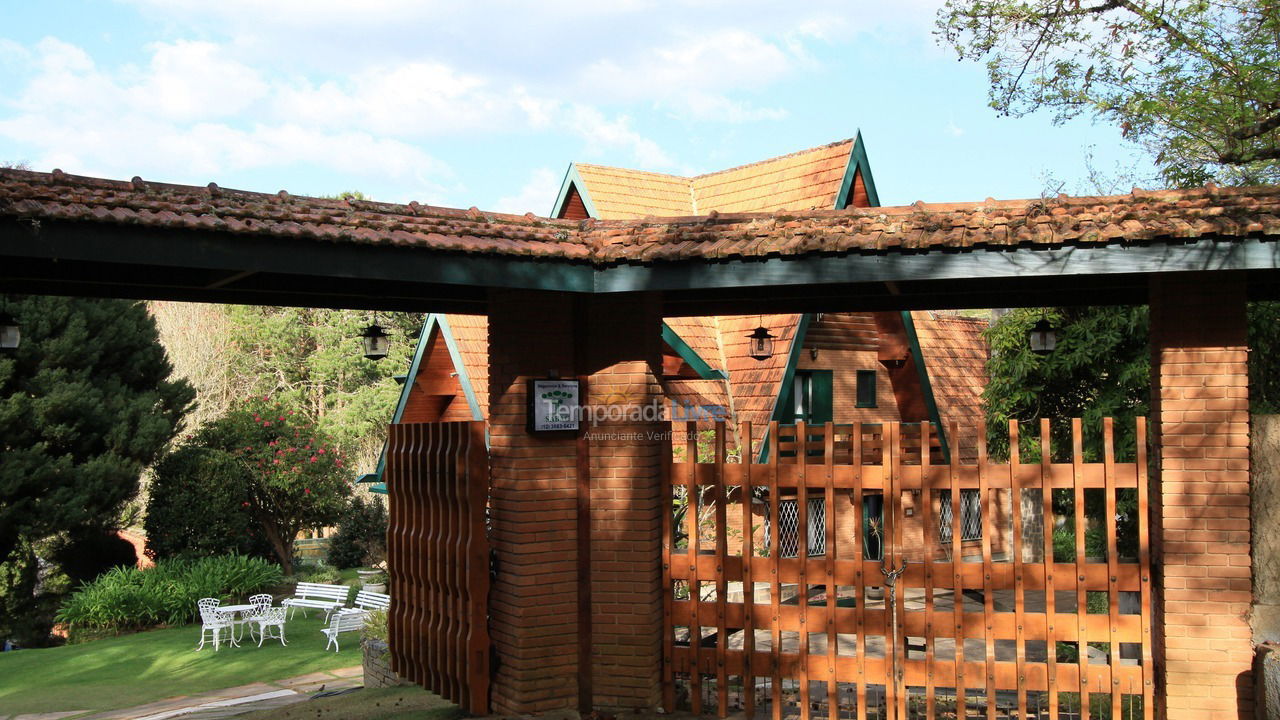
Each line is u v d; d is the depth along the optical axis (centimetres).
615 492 825
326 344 4016
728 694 878
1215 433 698
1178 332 708
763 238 729
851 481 775
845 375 1795
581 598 827
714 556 815
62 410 2342
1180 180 1491
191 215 609
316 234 645
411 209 741
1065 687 729
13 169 593
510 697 816
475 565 823
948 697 873
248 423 2573
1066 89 1396
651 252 739
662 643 830
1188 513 701
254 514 2573
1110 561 724
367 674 1292
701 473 824
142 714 1295
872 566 767
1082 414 1529
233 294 894
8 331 970
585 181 1795
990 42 1369
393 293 905
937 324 2295
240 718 1001
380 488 2145
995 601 1570
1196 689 695
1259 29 1353
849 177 1683
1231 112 1347
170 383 2684
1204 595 696
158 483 2456
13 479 2247
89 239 580
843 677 772
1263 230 632
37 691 1539
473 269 717
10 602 2297
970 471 747
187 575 2220
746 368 1673
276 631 1964
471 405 1619
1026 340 1566
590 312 840
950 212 729
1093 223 671
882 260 709
